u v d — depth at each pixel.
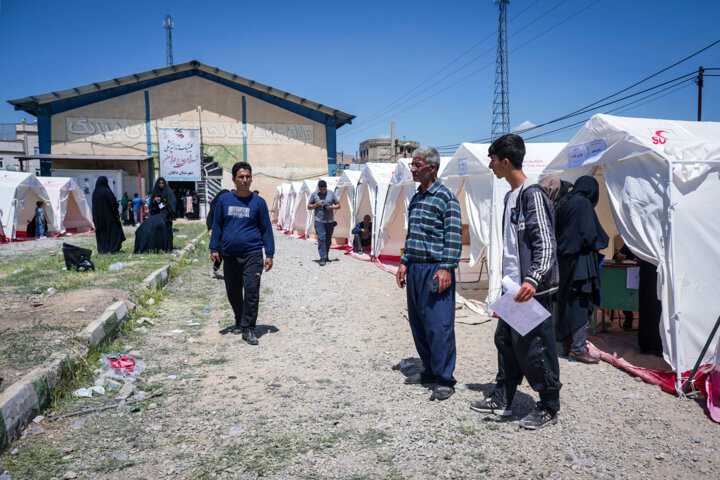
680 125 6.05
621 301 5.77
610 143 5.21
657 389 4.18
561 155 6.23
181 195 29.72
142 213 25.52
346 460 2.95
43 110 27.56
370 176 12.80
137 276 7.92
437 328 3.86
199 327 6.08
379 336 5.78
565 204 4.93
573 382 4.34
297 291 8.45
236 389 4.09
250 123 30.39
